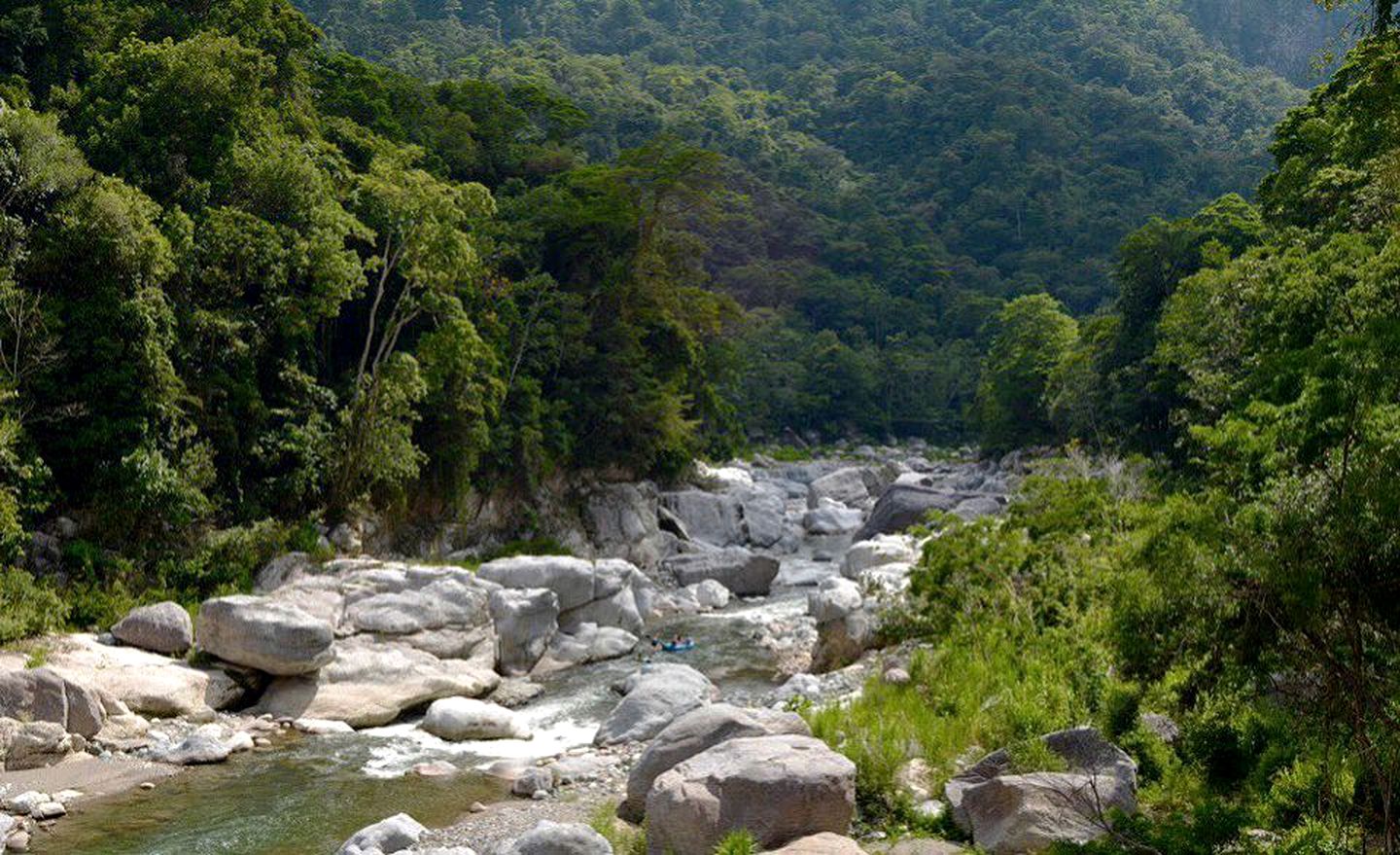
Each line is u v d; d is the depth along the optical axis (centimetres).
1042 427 8200
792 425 11000
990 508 4800
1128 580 1220
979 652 2002
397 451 3675
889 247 13212
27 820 1603
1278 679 1420
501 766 1931
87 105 3506
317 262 3472
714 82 17112
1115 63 18488
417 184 3844
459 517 4275
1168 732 1501
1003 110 15575
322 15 14938
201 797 1753
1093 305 13475
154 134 3450
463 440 4200
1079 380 6344
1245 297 2844
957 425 11556
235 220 3312
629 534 5144
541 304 4931
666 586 4253
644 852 1355
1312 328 1680
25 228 2839
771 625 3450
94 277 2908
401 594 2712
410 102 5484
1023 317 8906
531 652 2862
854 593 2720
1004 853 1210
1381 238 1984
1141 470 3322
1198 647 1176
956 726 1627
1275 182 4397
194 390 3203
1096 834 1170
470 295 4500
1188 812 1298
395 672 2431
